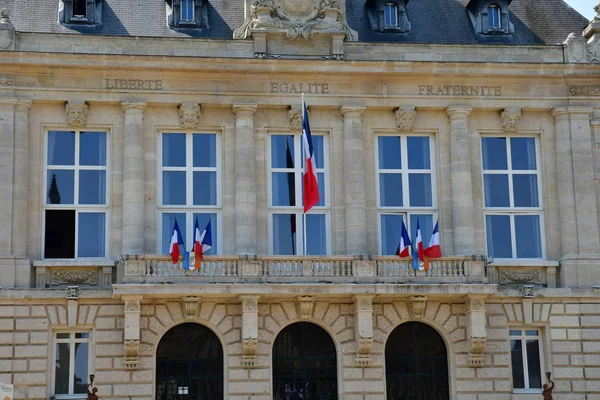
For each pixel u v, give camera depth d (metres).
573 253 39.81
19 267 37.25
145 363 37.12
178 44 39.56
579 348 39.16
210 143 39.81
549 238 40.28
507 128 40.56
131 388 36.94
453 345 38.53
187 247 38.94
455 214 39.66
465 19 43.50
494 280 39.59
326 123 40.09
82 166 38.97
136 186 38.31
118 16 41.28
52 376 37.16
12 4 41.12
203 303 37.69
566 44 41.06
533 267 39.78
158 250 38.69
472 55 40.78
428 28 42.94
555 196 40.56
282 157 40.00
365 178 39.81
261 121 39.72
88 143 39.22
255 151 39.44
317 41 40.28
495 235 40.47
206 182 39.50
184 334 37.97
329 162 40.03
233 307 37.88
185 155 39.53
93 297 37.34
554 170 40.72
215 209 39.28
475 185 40.28
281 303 38.06
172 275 37.19
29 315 37.06
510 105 40.56
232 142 39.50
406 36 42.50
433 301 38.62
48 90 38.59
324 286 37.31
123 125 39.03
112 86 38.91
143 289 36.47
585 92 40.88
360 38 42.22
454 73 40.09
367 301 37.75
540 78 40.66
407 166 40.44
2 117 38.12
